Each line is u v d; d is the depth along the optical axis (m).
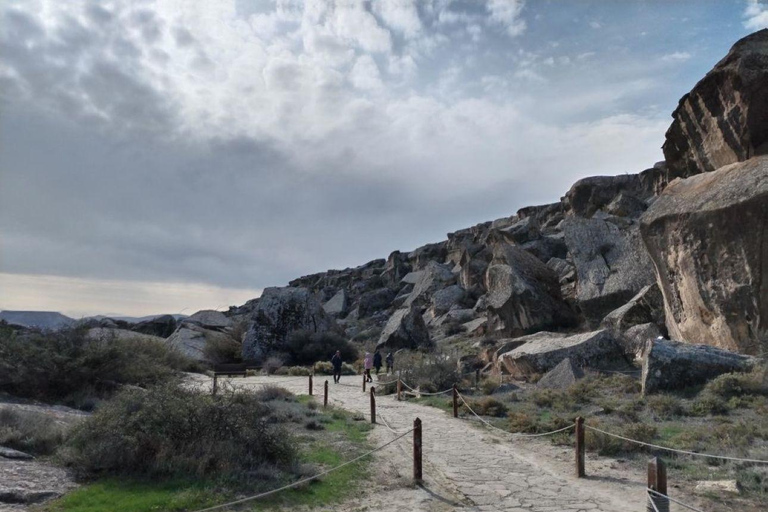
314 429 15.66
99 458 9.65
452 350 34.81
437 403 21.36
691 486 9.98
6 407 12.29
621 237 38.06
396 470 11.71
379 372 35.34
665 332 29.02
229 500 8.87
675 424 14.98
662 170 50.81
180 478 9.44
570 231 39.47
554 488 10.31
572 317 39.16
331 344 43.44
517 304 39.47
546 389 21.09
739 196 20.95
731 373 18.16
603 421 15.48
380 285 94.88
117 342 20.03
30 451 10.48
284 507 8.97
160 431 10.20
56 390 17.70
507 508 9.18
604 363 24.73
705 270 22.22
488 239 68.38
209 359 40.38
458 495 9.95
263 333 43.25
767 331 20.06
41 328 19.45
